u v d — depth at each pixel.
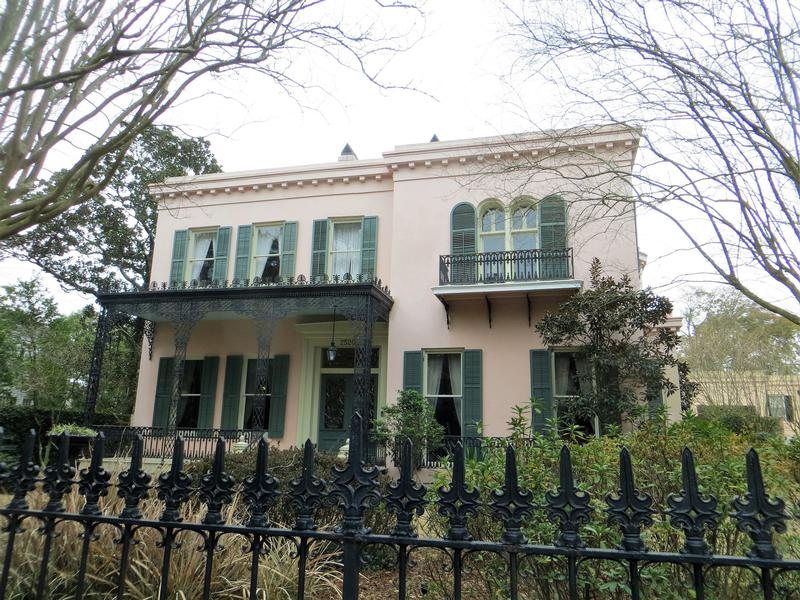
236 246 14.34
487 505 2.01
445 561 3.25
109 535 3.36
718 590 2.70
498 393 11.44
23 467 2.46
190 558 3.33
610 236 11.21
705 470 2.97
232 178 14.57
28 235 15.89
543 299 11.69
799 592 2.55
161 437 11.83
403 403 10.82
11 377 15.54
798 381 20.31
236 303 12.20
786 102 4.42
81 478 2.37
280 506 4.57
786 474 3.96
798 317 4.75
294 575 3.72
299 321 13.66
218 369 13.75
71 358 16.72
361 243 13.49
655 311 9.52
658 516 2.84
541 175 11.35
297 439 12.91
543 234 11.67
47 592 3.02
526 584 2.93
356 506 2.06
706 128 4.60
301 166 14.16
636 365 9.37
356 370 11.11
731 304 21.97
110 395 17.83
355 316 11.38
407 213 12.84
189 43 3.62
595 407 9.61
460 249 12.31
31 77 3.50
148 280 18.97
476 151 12.47
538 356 11.38
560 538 1.90
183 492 2.24
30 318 18.23
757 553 1.74
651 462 3.53
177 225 14.89
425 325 12.19
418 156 12.91
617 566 2.65
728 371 21.03
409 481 2.06
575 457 3.42
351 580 1.99
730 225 4.62
